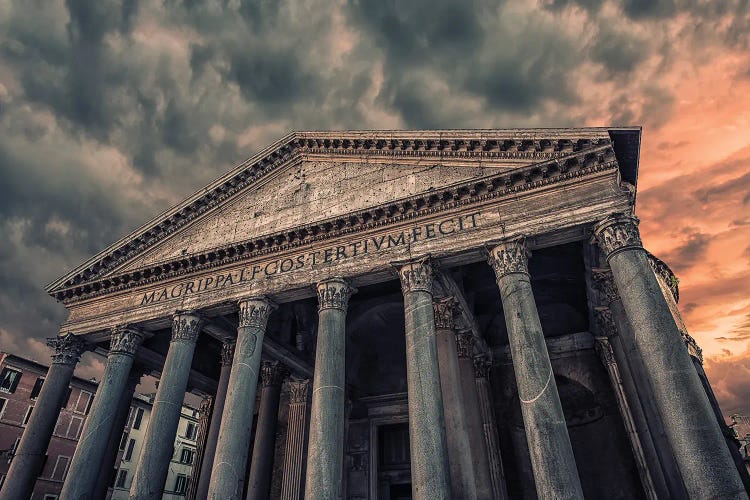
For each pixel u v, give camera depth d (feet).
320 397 48.47
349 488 77.36
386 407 81.66
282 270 59.93
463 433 50.49
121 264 73.87
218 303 61.16
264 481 68.49
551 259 64.80
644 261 43.09
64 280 73.92
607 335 61.52
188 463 180.75
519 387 41.98
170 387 57.26
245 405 52.19
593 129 48.47
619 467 66.64
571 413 74.84
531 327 44.04
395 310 77.41
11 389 132.05
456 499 47.06
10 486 59.67
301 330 82.28
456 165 57.88
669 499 49.14
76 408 146.00
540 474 37.55
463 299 66.13
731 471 33.73
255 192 71.56
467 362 64.90
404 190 59.16
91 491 55.98
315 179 67.87
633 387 55.72
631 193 49.93
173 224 73.31
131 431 160.56
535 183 50.75
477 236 50.98
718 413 80.18
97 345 75.05
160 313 64.59
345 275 55.52
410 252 53.36
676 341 38.96
